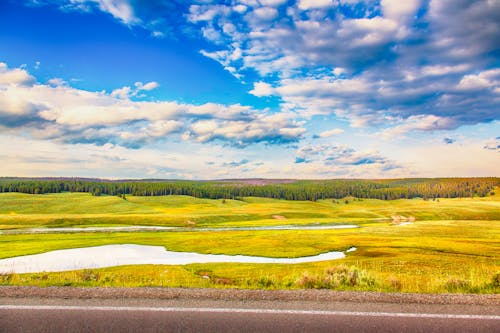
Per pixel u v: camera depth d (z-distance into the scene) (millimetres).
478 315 7828
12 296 9023
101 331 6930
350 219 149625
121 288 9766
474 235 74500
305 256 49875
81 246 59438
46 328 7047
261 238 69500
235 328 7074
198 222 136125
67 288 9719
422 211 184750
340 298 8984
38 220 126562
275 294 9289
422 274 26672
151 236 79125
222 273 30703
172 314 7805
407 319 7578
